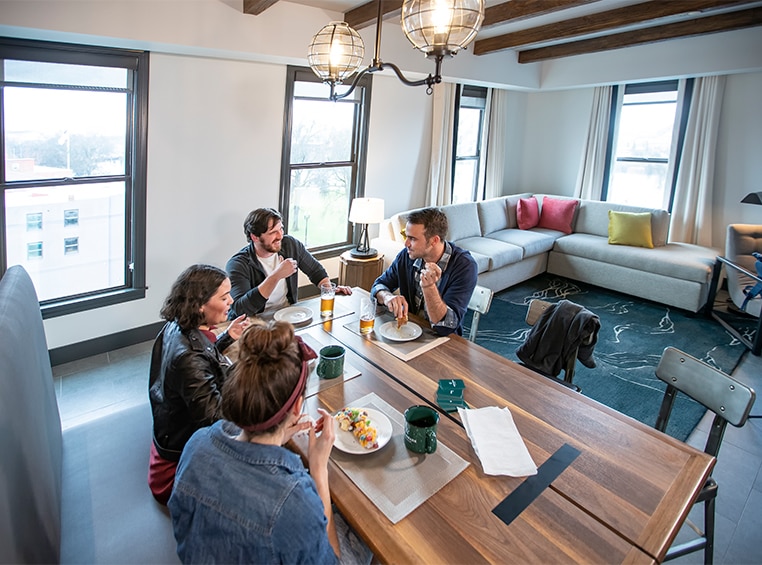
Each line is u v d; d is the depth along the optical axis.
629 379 3.26
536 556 1.02
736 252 4.25
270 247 2.42
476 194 6.08
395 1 3.14
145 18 2.65
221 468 0.93
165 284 3.42
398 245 4.25
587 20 3.87
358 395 1.59
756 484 2.31
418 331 2.08
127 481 1.56
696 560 1.88
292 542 0.89
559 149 6.32
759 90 4.66
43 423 1.44
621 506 1.17
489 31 4.39
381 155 4.70
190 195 3.38
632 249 4.82
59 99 2.75
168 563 1.29
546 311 2.23
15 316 1.45
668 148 5.35
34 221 2.81
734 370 3.43
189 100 3.22
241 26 3.04
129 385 2.88
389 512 1.12
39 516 1.18
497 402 1.59
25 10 2.29
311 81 3.91
